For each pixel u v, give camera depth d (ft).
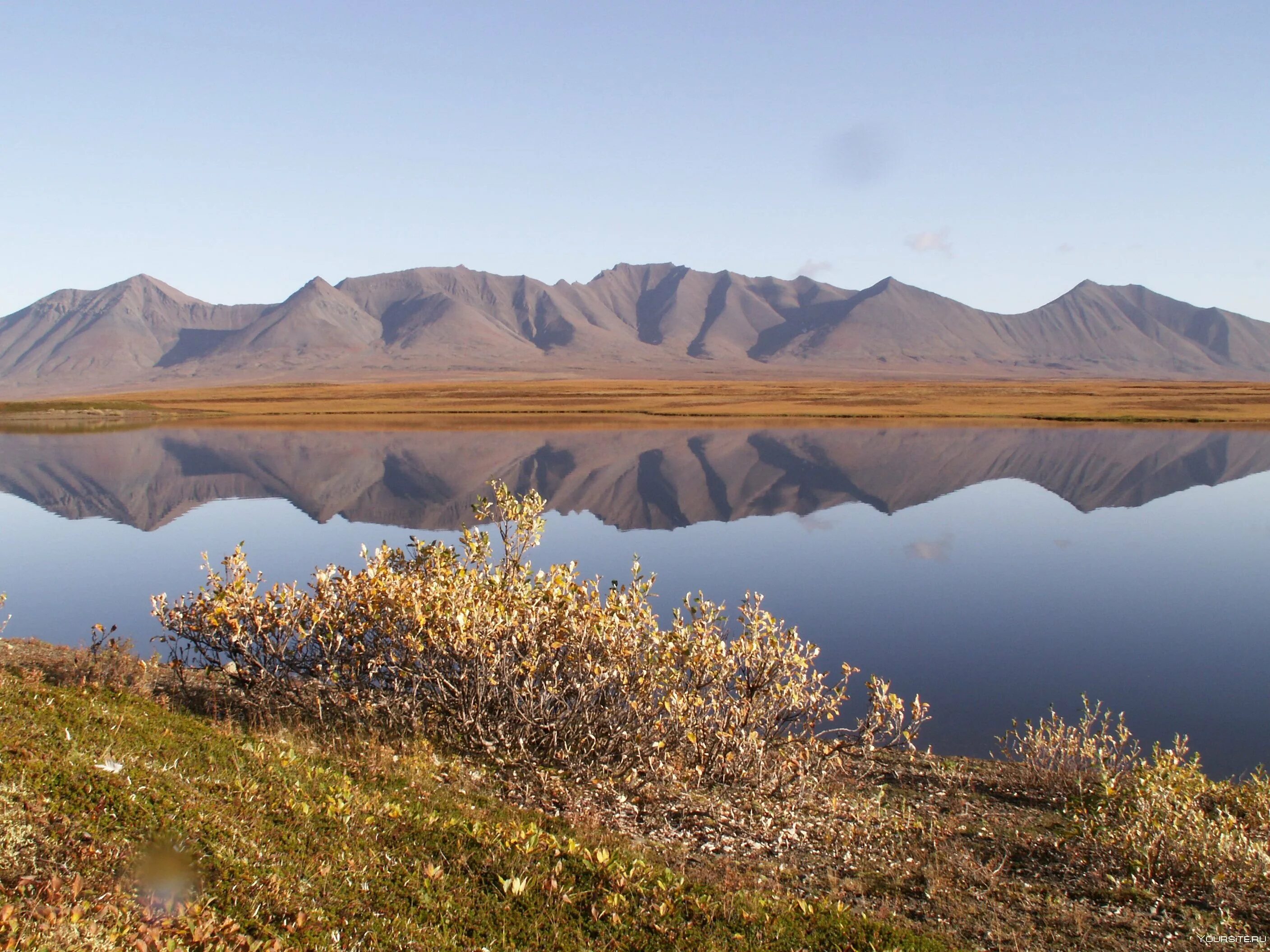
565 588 43.04
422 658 42.50
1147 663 66.03
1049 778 44.04
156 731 31.73
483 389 649.61
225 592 42.91
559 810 35.58
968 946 27.73
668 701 39.52
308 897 22.57
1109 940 28.73
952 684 60.85
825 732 44.88
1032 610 81.25
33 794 22.81
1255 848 33.73
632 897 26.68
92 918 18.52
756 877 31.35
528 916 24.68
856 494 160.66
